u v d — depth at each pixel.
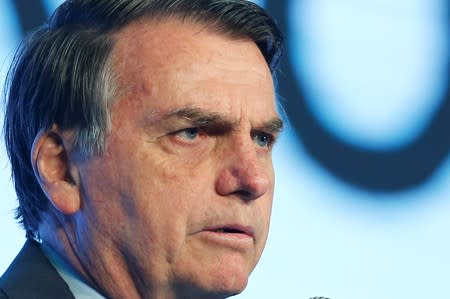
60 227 5.66
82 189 5.54
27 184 5.80
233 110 5.43
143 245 5.40
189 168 5.38
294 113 8.66
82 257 5.57
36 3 8.27
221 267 5.35
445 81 9.02
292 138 8.61
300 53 8.76
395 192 8.79
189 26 5.57
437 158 8.95
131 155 5.41
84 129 5.50
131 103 5.44
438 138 8.95
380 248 8.69
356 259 8.62
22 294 5.39
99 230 5.49
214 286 5.36
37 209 5.77
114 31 5.60
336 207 8.63
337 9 8.88
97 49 5.57
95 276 5.55
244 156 5.39
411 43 8.99
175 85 5.41
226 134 5.46
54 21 5.85
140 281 5.48
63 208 5.54
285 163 8.56
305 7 8.82
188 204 5.35
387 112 8.88
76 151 5.54
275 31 5.85
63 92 5.58
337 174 8.67
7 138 5.91
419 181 8.87
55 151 5.60
